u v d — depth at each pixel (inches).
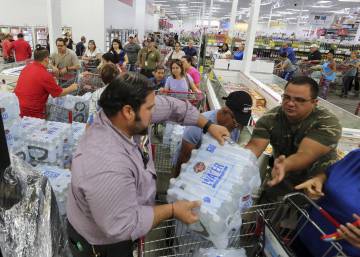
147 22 886.4
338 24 677.3
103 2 449.4
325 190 50.4
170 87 175.6
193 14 1569.9
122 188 41.1
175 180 51.8
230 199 46.3
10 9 446.3
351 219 45.0
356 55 474.0
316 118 60.6
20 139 88.5
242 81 208.8
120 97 42.5
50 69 194.7
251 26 197.5
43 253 33.3
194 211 45.7
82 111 147.1
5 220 30.9
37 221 33.9
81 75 184.5
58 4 267.7
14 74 179.8
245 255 49.7
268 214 57.0
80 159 43.2
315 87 58.5
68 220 52.1
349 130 101.2
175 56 347.3
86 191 40.4
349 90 449.7
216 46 499.2
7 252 30.1
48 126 102.3
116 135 44.9
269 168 75.6
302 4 762.8
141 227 42.4
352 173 48.3
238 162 50.8
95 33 461.7
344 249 45.1
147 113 45.1
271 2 766.5
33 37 458.3
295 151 64.1
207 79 224.4
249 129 98.3
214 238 47.0
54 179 79.4
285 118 64.1
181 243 54.6
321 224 49.7
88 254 52.3
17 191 33.1
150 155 56.0
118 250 51.4
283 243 42.4
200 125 61.0
